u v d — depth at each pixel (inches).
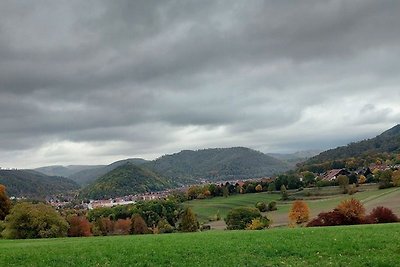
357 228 1658.5
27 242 1964.8
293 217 4690.0
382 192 5713.6
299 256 1025.5
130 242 1555.1
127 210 6771.7
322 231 1572.3
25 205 3417.8
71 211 7780.5
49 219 3348.9
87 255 1188.5
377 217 3358.8
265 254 1068.5
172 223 6392.7
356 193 6205.7
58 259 1142.3
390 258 925.2
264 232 1753.2
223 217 6195.9
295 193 7239.2
